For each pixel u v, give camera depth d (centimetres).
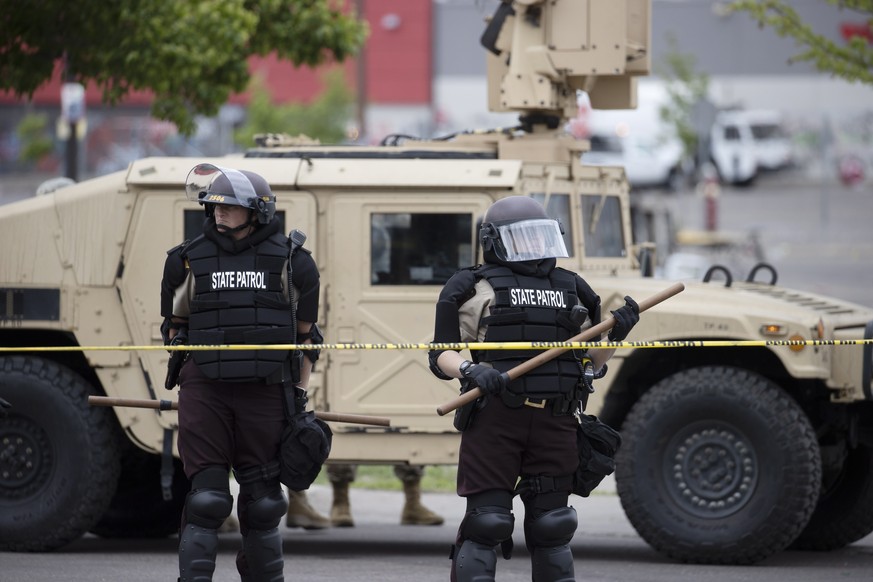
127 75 5291
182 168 3272
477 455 2233
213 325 2311
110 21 4997
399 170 3247
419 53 17875
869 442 3334
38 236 3291
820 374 3117
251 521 2330
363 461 3247
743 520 3098
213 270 2328
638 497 3153
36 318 3278
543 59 3553
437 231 3241
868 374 3122
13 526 3222
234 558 3303
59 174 15900
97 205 3281
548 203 3356
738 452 3116
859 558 3347
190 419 2305
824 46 5247
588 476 2280
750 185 17462
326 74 13775
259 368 2286
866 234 12694
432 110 17912
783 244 12006
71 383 3247
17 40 4966
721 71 18238
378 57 17862
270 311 2327
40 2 4859
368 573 3047
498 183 3206
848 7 5266
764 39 18150
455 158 3428
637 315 2259
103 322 3272
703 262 8256
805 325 3102
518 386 2205
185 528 2302
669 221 9362
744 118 17625
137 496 3709
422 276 3244
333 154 3406
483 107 17888
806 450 3078
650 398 3169
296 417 2320
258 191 2344
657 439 3152
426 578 2977
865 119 18225
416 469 3962
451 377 2264
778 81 18225
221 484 2300
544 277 2294
